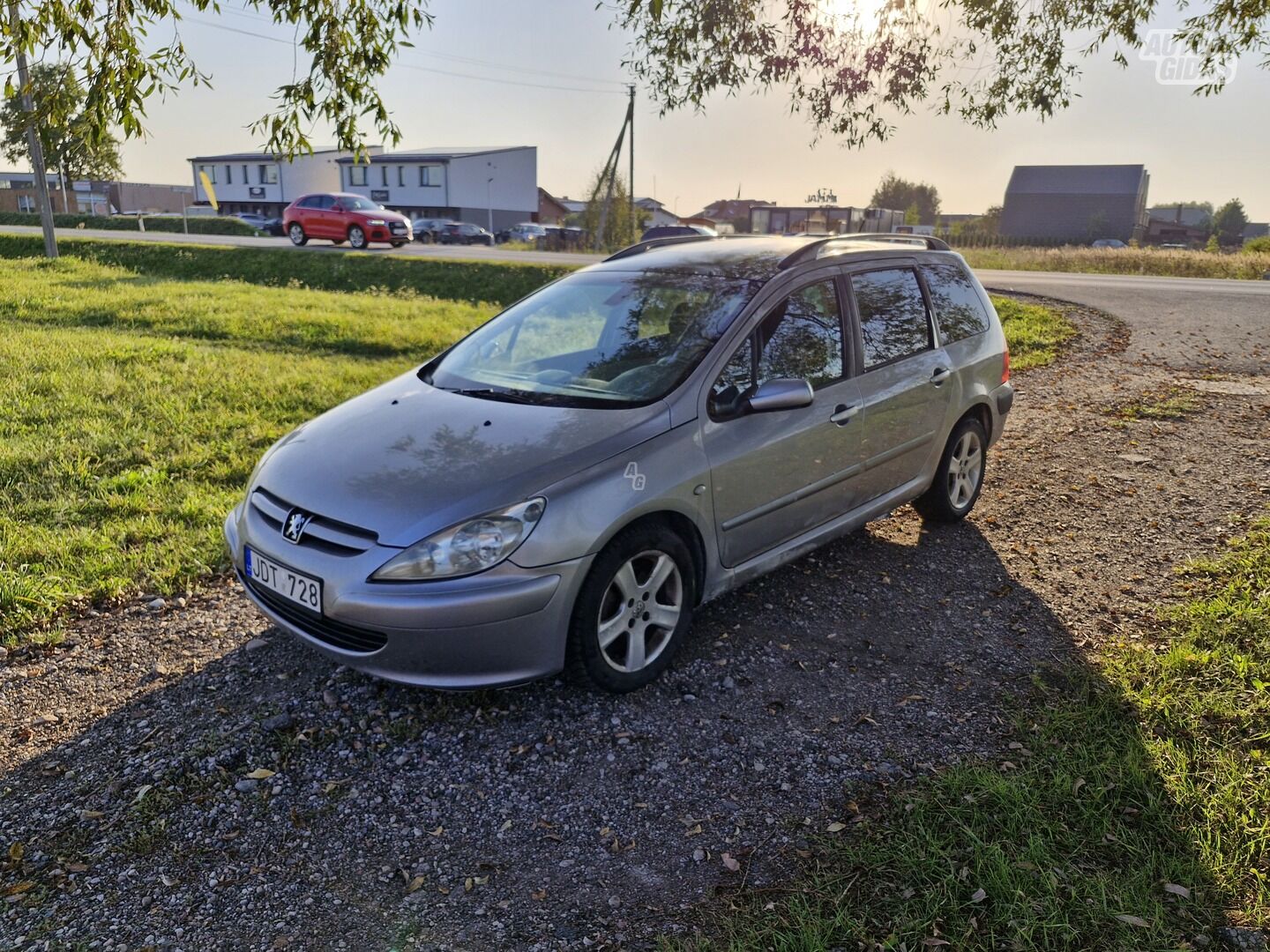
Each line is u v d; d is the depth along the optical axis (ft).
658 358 12.61
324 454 11.80
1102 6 20.88
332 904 8.24
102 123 15.25
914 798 9.51
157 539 16.24
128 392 26.16
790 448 13.04
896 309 15.61
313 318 44.62
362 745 10.60
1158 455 22.49
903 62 21.17
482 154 214.90
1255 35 20.71
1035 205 297.74
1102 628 13.51
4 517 16.66
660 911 8.14
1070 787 9.50
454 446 11.37
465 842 9.08
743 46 21.12
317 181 218.38
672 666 12.43
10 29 14.74
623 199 147.43
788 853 8.84
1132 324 45.06
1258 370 33.68
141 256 84.33
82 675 11.99
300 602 10.68
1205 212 365.40
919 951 7.52
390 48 16.81
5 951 7.60
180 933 7.87
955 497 17.67
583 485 10.63
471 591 10.01
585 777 10.07
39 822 9.20
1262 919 7.80
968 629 13.55
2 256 87.10
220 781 9.89
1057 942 7.57
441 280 74.02
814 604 14.38
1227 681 11.49
